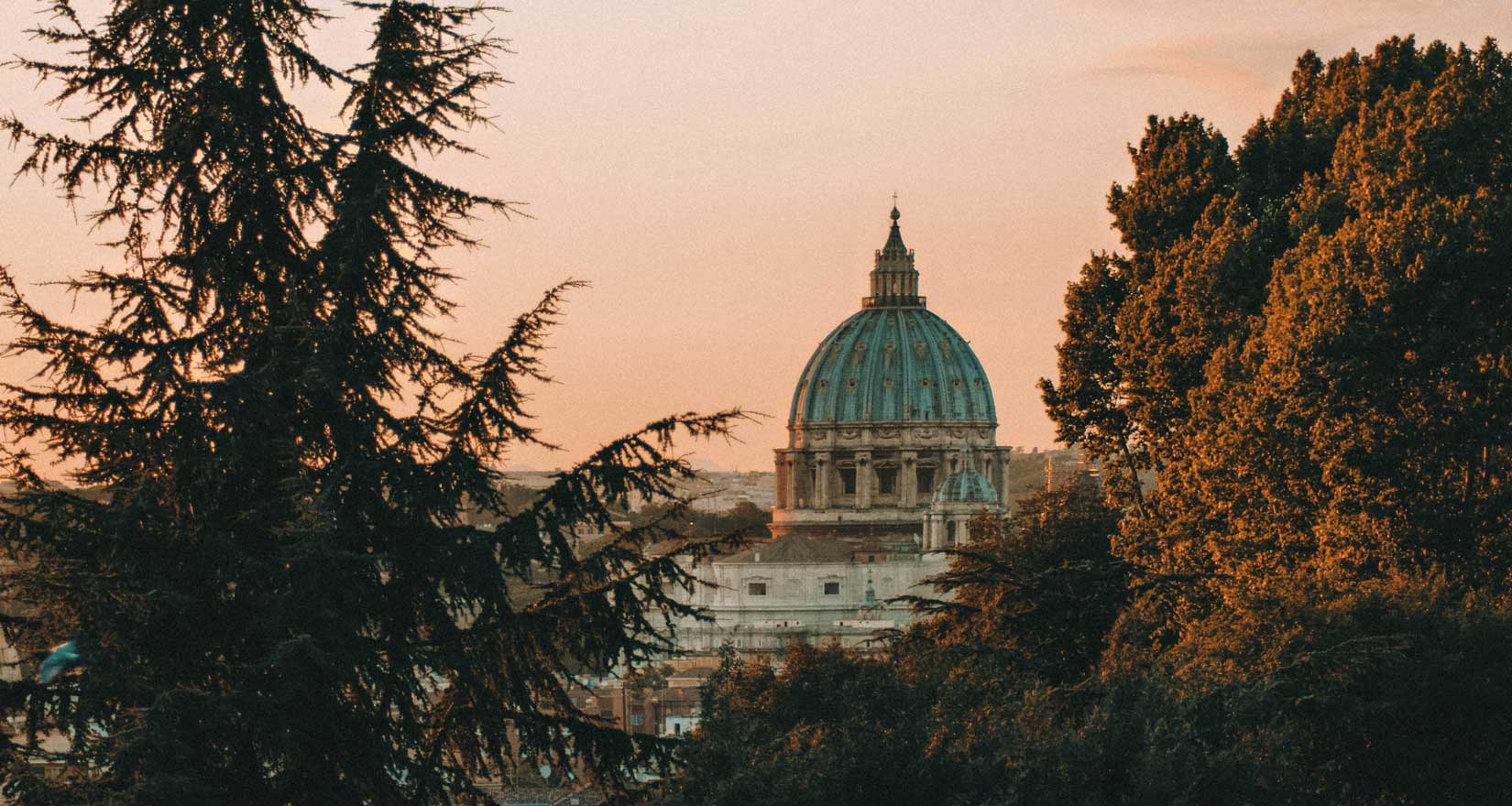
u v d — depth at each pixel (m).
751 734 52.00
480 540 40.00
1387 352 91.69
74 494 38.62
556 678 42.69
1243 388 97.81
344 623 37.81
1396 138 102.00
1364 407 91.81
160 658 37.59
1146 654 65.06
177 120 40.25
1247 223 122.00
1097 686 61.00
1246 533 94.94
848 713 57.62
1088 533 154.25
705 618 41.88
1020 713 54.84
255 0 41.28
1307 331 91.88
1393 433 90.44
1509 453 92.81
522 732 41.84
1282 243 115.44
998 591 76.75
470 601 40.62
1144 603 74.81
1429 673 66.81
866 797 49.88
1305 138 123.88
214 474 39.31
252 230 41.16
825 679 76.44
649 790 44.16
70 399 38.22
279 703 35.91
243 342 40.62
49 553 37.72
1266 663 67.12
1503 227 90.88
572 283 41.44
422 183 41.00
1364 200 100.75
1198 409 104.12
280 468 39.66
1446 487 91.19
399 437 39.97
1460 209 91.69
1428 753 66.94
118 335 38.72
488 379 40.28
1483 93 101.81
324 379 38.25
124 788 34.12
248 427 38.72
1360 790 67.56
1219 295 111.50
